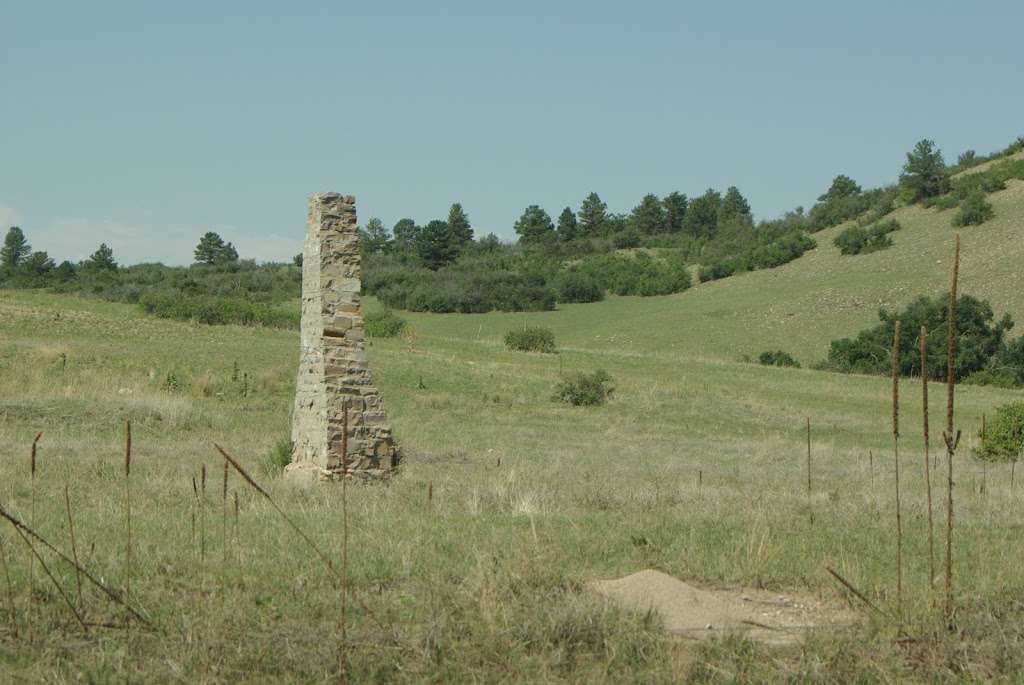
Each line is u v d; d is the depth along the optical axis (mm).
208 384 39781
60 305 69750
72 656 7754
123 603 8578
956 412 49656
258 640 8141
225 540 10711
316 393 20406
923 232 132875
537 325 109438
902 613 9289
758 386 57594
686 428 40156
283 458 21453
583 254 167875
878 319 102875
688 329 105438
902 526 14930
